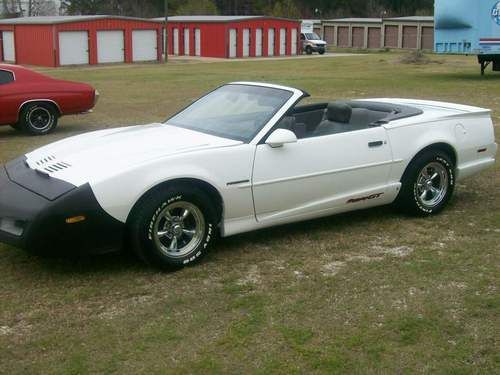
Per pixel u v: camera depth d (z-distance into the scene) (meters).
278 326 3.80
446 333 3.71
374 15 92.56
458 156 6.17
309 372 3.30
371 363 3.39
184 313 3.98
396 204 6.04
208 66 37.03
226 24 48.84
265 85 5.63
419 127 5.88
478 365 3.37
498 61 23.66
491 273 4.62
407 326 3.79
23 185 4.58
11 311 4.01
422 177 5.97
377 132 5.61
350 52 58.75
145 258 4.57
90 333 3.72
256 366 3.36
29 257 4.95
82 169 4.54
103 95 19.02
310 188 5.23
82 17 42.09
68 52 40.47
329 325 3.81
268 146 5.00
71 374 3.28
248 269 4.72
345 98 17.16
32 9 73.50
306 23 62.91
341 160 5.36
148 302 4.15
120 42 42.84
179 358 3.44
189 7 74.19
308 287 4.38
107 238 4.43
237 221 4.97
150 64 41.38
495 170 8.10
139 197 4.44
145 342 3.62
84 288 4.36
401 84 21.17
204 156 4.71
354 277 4.55
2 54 44.53
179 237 4.71
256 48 51.25
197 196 4.66
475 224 5.82
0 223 4.55
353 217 6.03
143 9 77.00
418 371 3.31
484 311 4.00
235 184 4.83
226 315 3.96
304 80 23.72
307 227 5.72
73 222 4.29
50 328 3.79
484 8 21.16
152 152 4.71
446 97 16.97
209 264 4.81
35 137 11.33
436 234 5.53
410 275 4.59
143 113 14.60
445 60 38.00
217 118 5.44
